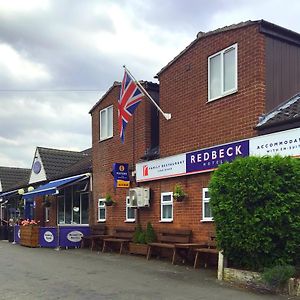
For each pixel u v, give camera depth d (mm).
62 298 8852
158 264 13500
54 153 27688
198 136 14102
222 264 10555
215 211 10227
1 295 9234
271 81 12484
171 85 15562
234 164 10031
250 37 12586
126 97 16062
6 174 37312
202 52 14203
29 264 13961
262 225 9391
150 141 17109
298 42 13133
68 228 19641
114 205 18703
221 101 13297
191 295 8961
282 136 10938
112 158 19125
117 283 10406
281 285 9023
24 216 28938
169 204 15172
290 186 9438
